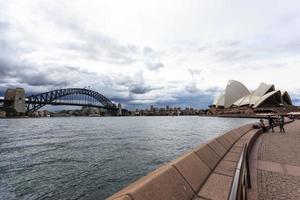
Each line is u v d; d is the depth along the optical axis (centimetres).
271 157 804
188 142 3303
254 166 671
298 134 1684
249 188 477
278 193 451
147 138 4009
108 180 1355
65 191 1188
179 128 7225
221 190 362
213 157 545
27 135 5072
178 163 388
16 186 1285
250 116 13675
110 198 235
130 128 7600
